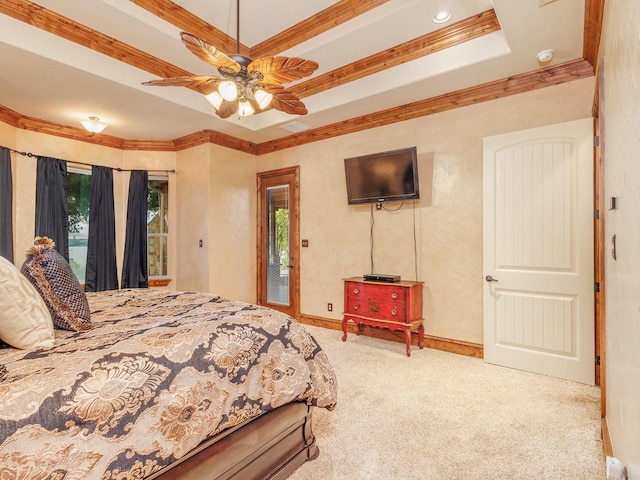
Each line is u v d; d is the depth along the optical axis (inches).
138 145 192.5
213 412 49.9
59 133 165.6
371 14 107.9
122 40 113.4
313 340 73.6
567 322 108.9
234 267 193.0
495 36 108.2
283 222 197.0
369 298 144.3
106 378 41.7
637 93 41.8
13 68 109.8
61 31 104.9
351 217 167.2
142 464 41.5
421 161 145.5
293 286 191.0
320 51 124.3
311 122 167.5
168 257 195.6
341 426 82.7
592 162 104.9
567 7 84.4
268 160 201.8
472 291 132.6
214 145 183.2
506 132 125.2
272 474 61.8
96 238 175.3
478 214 131.6
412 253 147.9
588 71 110.1
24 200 152.4
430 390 102.5
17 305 48.5
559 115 115.4
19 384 37.1
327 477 64.9
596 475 65.4
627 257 49.9
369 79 137.3
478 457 71.0
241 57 86.9
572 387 103.8
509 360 119.6
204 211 182.1
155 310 75.2
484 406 92.4
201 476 49.4
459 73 118.5
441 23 108.4
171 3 106.0
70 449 36.6
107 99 135.4
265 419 59.9
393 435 79.0
